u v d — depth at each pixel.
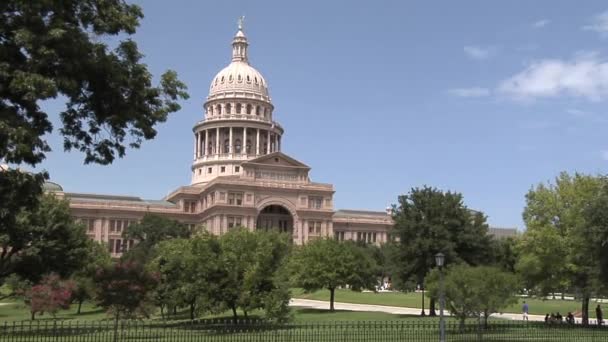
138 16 25.19
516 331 43.47
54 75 21.69
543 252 56.94
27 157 21.33
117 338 39.12
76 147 25.25
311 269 75.38
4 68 20.45
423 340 37.47
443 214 64.06
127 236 145.12
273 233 54.88
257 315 59.41
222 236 51.56
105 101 24.14
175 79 26.34
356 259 78.88
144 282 40.19
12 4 21.25
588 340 38.72
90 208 169.25
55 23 21.44
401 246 66.25
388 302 89.50
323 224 170.62
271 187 167.75
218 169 192.38
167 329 44.91
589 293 56.56
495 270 40.22
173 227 139.62
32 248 52.59
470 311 39.56
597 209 44.59
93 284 45.59
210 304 46.78
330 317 63.34
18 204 23.67
